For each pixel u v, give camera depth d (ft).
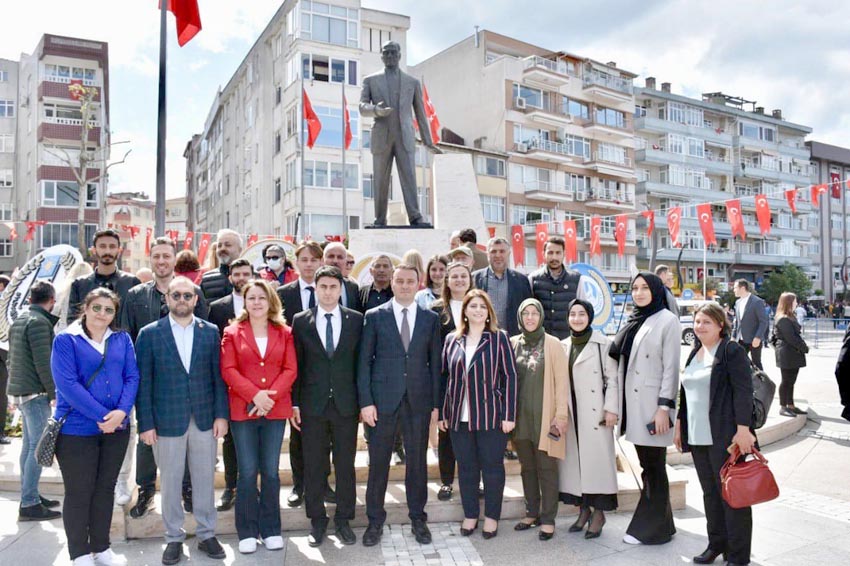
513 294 16.92
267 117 91.25
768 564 12.03
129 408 11.81
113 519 13.33
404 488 15.39
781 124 151.64
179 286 12.51
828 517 14.85
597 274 23.50
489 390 13.41
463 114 110.42
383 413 13.29
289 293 15.55
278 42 88.58
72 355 11.58
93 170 96.53
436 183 29.12
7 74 108.06
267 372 12.77
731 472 11.48
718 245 135.33
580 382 13.91
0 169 107.45
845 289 152.25
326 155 80.18
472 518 13.58
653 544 13.03
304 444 13.28
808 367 45.37
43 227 93.35
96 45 97.09
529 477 14.02
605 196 116.16
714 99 149.48
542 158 106.22
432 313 14.10
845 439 23.20
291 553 12.62
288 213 82.12
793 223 151.64
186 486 13.91
